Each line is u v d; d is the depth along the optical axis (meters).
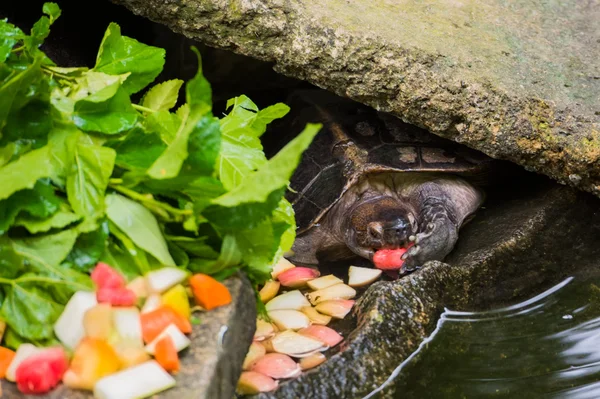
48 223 2.06
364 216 3.84
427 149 3.95
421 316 2.92
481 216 3.89
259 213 2.08
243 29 3.34
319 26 3.32
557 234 3.50
